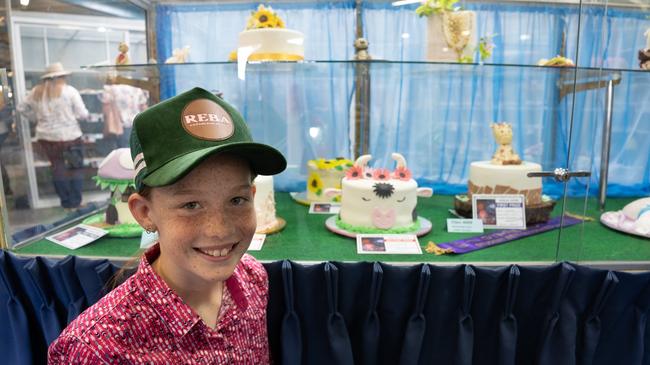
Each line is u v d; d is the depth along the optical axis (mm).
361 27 1714
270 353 1017
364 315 1018
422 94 1789
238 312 695
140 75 1598
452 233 1287
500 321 1008
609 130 1338
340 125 1815
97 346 554
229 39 1703
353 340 1053
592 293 1005
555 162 1721
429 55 1420
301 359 1029
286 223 1390
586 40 1211
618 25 1254
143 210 607
